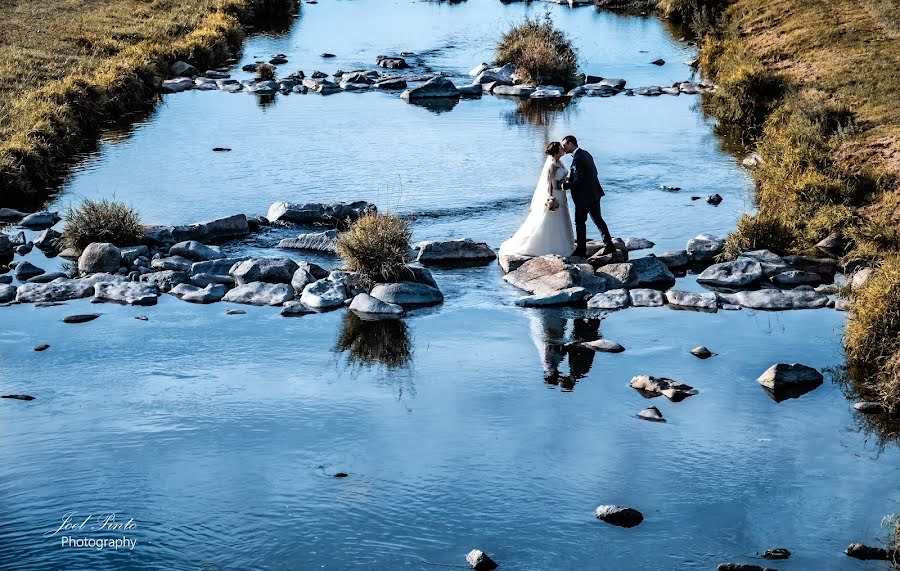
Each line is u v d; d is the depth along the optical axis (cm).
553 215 1741
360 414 1223
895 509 1022
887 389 1262
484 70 3409
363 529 988
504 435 1173
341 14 4944
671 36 4169
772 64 3100
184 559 941
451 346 1426
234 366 1356
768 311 1555
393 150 2522
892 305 1368
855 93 2538
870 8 3300
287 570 927
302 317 1532
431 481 1073
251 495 1045
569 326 1499
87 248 1723
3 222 2005
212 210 2045
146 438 1161
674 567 927
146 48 3472
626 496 1046
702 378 1324
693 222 1991
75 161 2428
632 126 2797
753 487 1064
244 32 4241
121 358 1377
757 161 2359
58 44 3453
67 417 1208
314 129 2736
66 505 1026
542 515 1012
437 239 1870
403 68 3553
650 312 1552
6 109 2648
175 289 1627
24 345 1413
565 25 4447
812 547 959
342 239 1692
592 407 1243
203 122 2823
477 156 2467
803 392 1285
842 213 1883
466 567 930
